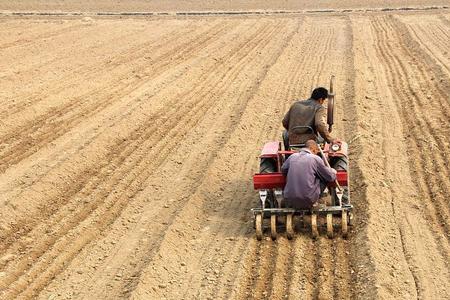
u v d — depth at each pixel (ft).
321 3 134.10
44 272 27.63
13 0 143.43
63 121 49.67
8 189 35.83
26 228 32.01
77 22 107.86
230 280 26.30
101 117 50.14
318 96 31.27
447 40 84.84
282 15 118.21
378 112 50.21
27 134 46.78
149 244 29.53
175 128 47.93
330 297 24.82
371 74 64.23
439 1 129.90
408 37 88.12
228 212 32.91
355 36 89.56
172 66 70.33
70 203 34.91
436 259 27.53
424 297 24.54
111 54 77.77
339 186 29.58
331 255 28.07
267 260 27.84
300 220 31.14
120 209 33.94
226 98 56.49
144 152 42.83
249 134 45.68
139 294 24.89
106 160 41.60
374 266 26.12
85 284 26.40
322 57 74.74
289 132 31.40
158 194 35.42
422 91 57.31
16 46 82.07
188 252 28.84
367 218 30.32
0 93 57.31
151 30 98.78
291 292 25.05
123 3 139.95
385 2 131.64
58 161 40.09
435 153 40.32
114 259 28.37
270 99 55.36
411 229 30.12
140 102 54.70
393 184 35.35
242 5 134.92
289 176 28.63
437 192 34.24
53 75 65.31
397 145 42.11
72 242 30.25
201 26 103.24
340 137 44.19
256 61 73.15
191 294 25.34
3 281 26.99
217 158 39.75
